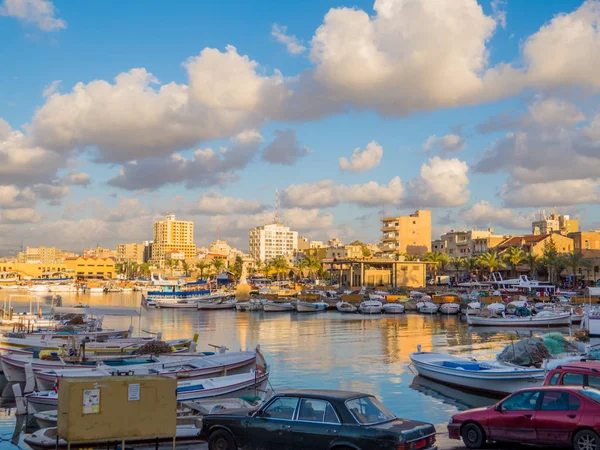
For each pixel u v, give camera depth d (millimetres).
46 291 186375
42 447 17062
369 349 46281
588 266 120312
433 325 69812
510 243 148750
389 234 185125
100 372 28000
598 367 17469
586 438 13969
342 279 159125
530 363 30438
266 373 28109
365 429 12781
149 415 12492
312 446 13172
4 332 43562
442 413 24609
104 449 15328
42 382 27531
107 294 168250
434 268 153375
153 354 33031
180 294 112812
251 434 14062
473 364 30375
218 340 53562
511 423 15203
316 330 63531
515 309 78062
